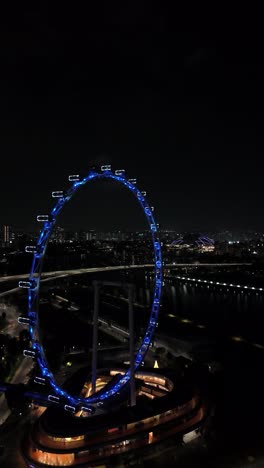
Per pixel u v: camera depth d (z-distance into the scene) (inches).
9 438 4382.4
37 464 3796.8
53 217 4308.6
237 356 7381.9
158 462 3902.6
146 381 5393.7
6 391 5059.1
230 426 4566.9
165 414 4259.4
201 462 3892.7
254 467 3809.1
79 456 3865.7
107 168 4761.3
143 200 5064.0
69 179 4439.0
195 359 6988.2
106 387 4987.7
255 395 5447.8
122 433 4020.7
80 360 7003.0
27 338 7736.2
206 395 5118.1
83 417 4133.9
